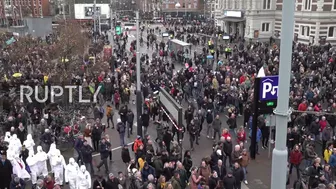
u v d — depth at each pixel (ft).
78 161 55.36
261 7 207.62
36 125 68.33
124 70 107.14
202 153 63.31
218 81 93.97
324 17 174.91
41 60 114.42
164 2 408.05
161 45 169.68
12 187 43.70
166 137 58.75
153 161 48.44
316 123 61.77
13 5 325.62
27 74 96.68
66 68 95.66
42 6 342.03
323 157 57.06
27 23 206.08
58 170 51.31
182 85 93.97
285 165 14.08
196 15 403.34
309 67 106.32
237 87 89.45
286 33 13.30
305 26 184.96
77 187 46.55
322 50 139.23
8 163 47.50
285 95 13.67
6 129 65.82
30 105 77.00
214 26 266.77
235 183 45.52
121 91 88.53
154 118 78.48
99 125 63.82
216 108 80.33
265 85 57.26
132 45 176.14
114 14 355.36
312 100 73.97
